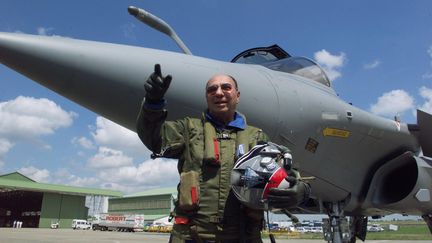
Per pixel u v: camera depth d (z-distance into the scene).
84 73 3.90
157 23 5.86
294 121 5.05
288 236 47.41
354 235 8.57
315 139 5.39
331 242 6.39
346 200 6.45
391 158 6.76
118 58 4.04
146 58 4.18
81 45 3.97
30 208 76.44
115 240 29.34
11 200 80.38
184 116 4.24
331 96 5.95
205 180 2.72
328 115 5.51
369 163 6.49
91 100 4.09
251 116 4.66
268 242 22.45
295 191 2.47
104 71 3.95
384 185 6.59
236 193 2.54
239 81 4.70
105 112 4.21
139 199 88.19
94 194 70.31
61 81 3.91
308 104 5.27
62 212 68.12
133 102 4.06
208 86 2.97
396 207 6.64
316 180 5.86
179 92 4.21
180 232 2.67
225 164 2.75
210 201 2.67
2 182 60.81
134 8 5.58
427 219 7.90
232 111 2.95
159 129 2.78
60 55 3.81
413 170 6.98
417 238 38.78
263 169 2.47
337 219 6.44
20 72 3.89
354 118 5.90
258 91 4.79
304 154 5.34
